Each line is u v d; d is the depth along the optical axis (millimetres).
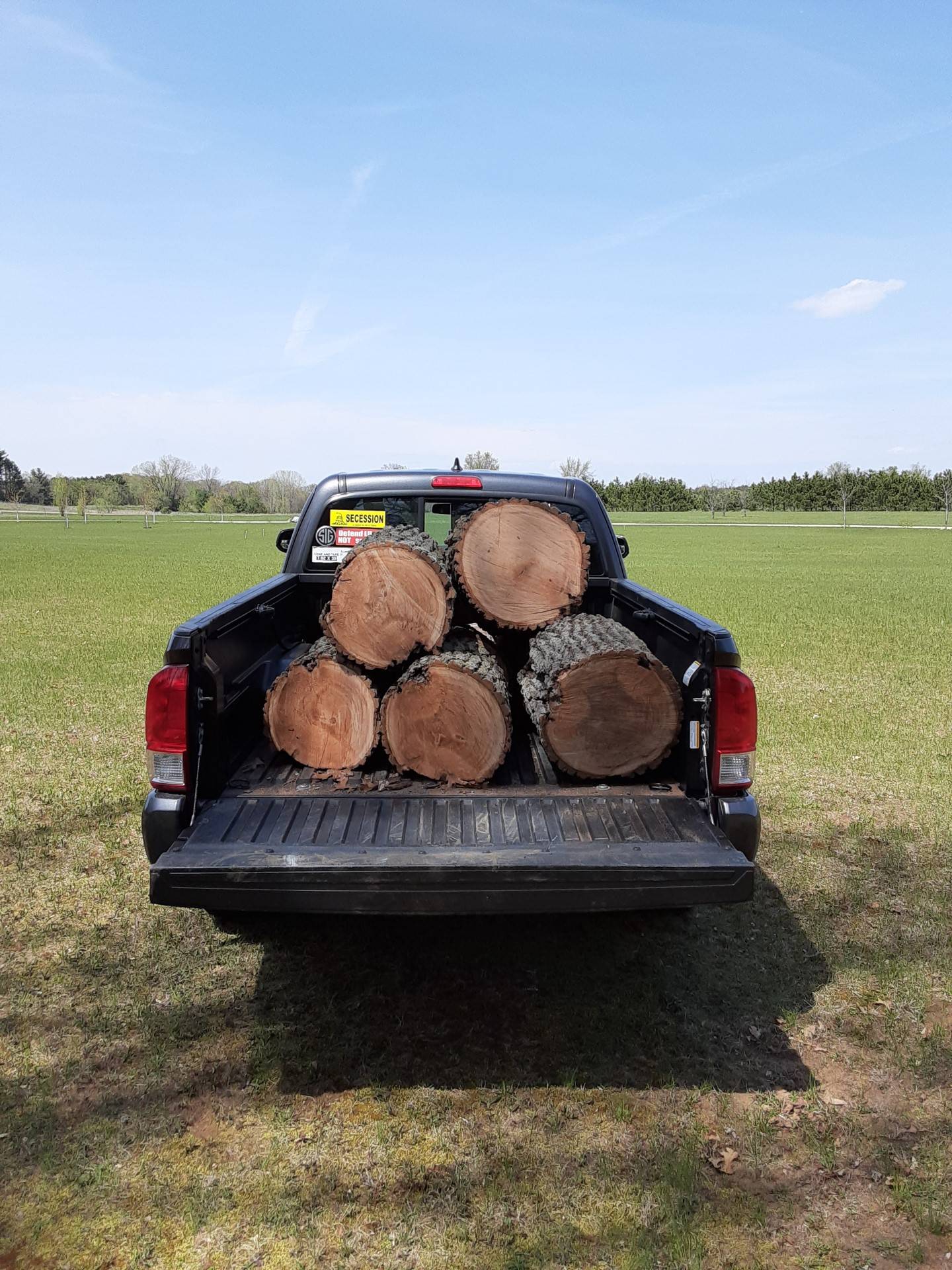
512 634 4219
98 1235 2316
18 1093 2859
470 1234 2340
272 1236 2324
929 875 4691
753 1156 2645
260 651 4023
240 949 3842
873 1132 2758
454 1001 3480
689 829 3002
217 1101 2857
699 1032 3283
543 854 2758
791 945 3951
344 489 4891
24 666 10609
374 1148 2650
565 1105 2863
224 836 2869
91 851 4844
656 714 3330
